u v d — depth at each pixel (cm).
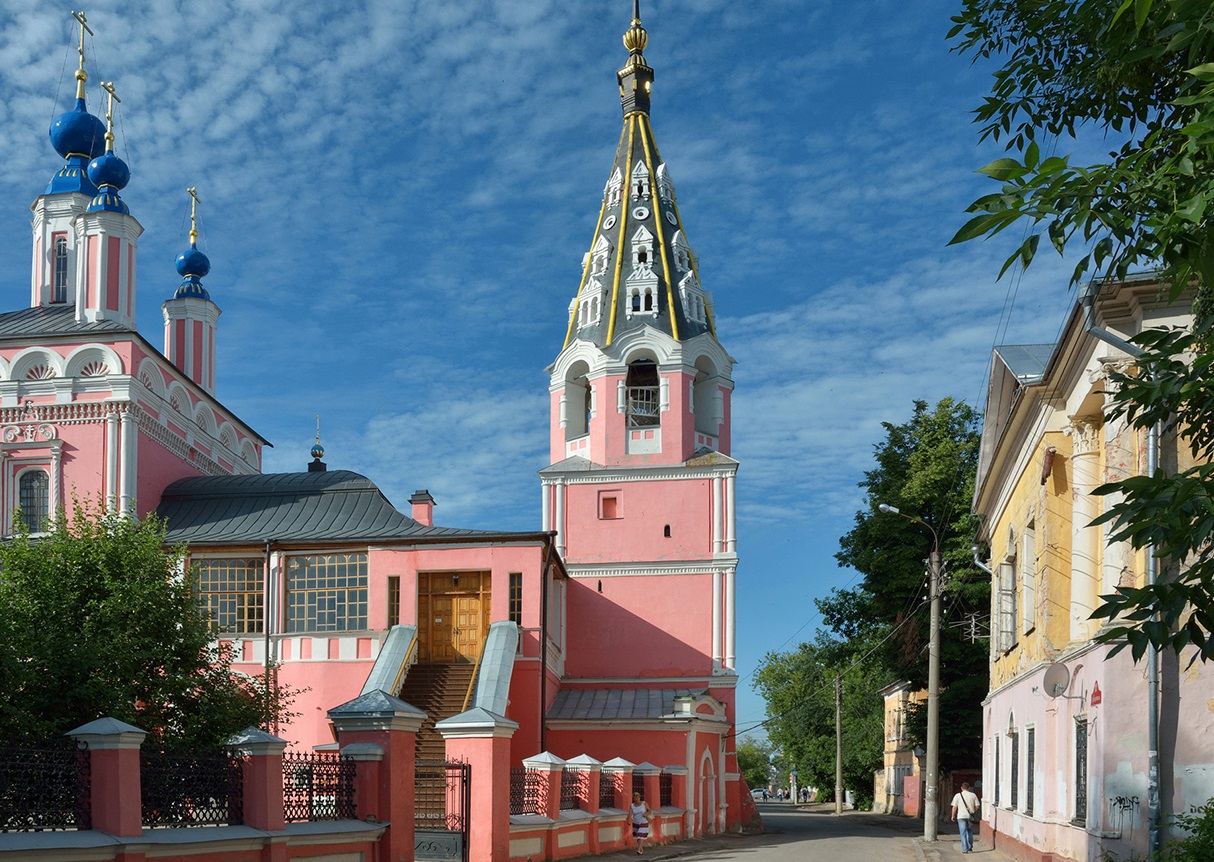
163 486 3716
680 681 4119
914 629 4109
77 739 1175
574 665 4178
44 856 1060
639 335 4366
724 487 4238
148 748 1316
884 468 4303
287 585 3272
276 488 3656
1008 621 2634
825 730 7588
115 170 3800
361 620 3225
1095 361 1719
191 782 1297
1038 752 2173
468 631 3322
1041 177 692
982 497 2909
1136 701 1616
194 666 1848
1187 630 753
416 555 3253
